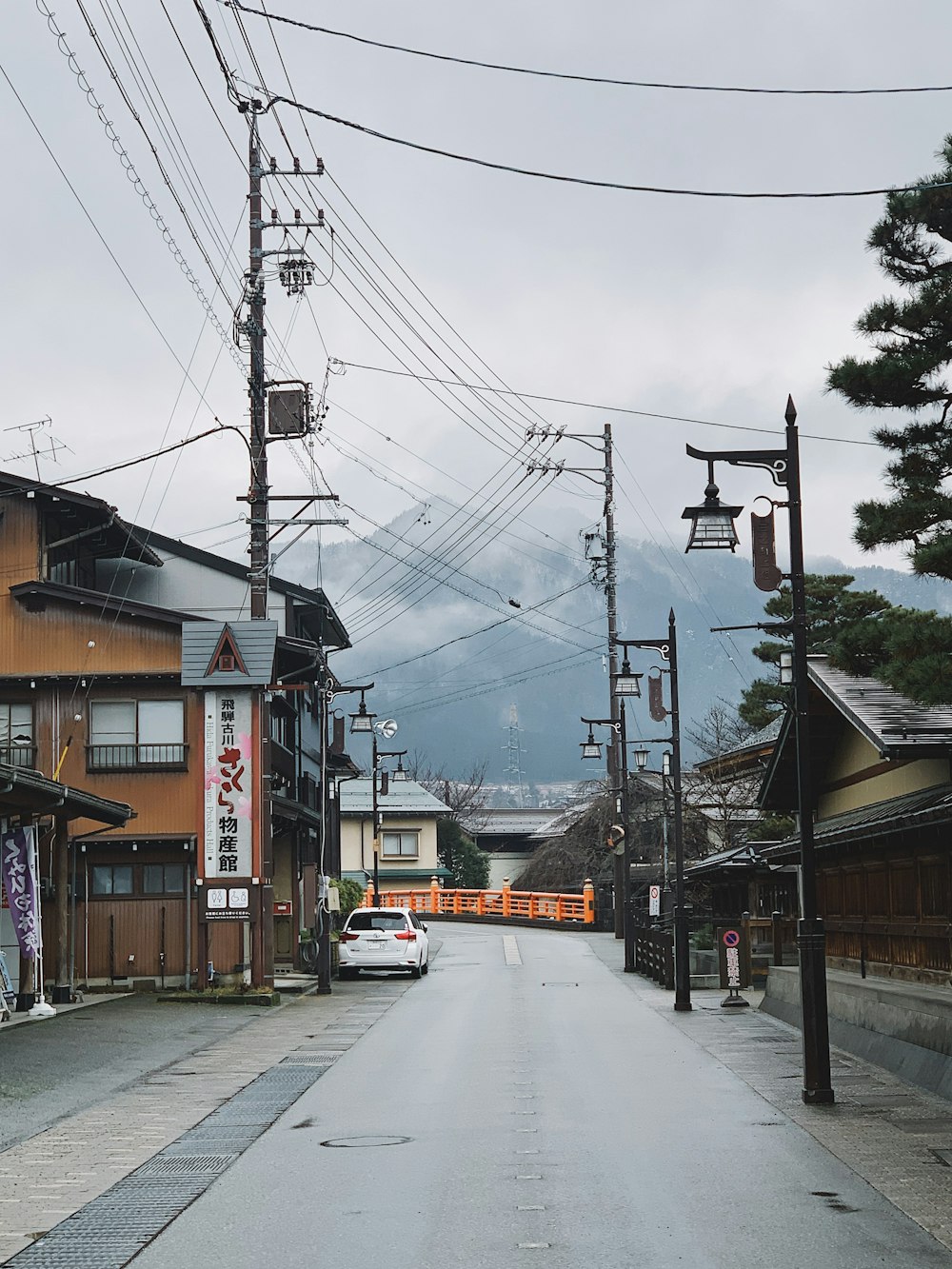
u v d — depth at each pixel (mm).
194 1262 7535
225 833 26453
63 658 29938
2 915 24156
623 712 37156
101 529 31359
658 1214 8398
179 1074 15805
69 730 29609
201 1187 9539
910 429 15320
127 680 29641
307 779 40469
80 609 30078
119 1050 18047
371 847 73062
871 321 15227
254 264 27188
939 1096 13266
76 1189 9578
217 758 26547
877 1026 16375
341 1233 8086
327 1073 15641
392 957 33125
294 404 26953
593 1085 14227
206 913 26312
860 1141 10797
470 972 35438
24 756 29484
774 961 24719
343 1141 11125
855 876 20078
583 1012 23547
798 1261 7277
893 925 18000
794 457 13594
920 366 14516
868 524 15008
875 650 15867
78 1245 8008
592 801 68375
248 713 26625
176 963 28781
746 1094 13516
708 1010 23875
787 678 15516
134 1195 9344
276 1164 10266
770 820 35969
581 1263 7289
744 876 31109
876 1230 7961
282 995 27938
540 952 43625
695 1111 12414
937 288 15031
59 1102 13672
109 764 29469
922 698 13477
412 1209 8641
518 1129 11516
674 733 25281
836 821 20219
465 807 90500
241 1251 7750
